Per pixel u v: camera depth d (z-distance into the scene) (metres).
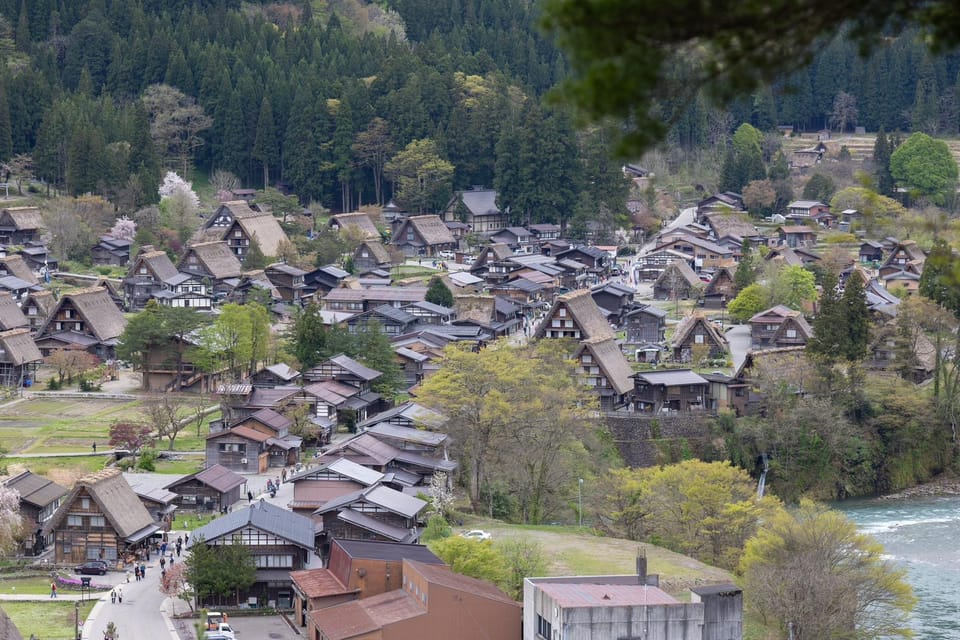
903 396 137.38
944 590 94.75
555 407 113.75
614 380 135.25
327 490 100.62
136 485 103.38
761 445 131.38
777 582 81.06
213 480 103.69
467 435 113.69
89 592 85.75
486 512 109.12
